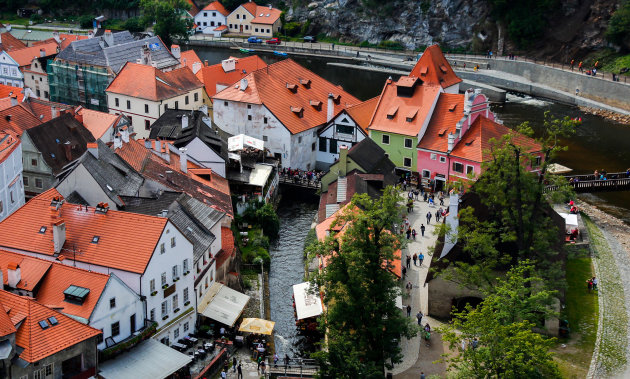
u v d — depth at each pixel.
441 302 90.44
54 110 123.88
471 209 87.56
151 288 77.38
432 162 129.38
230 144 128.25
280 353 85.94
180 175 106.12
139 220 78.94
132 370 71.38
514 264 88.81
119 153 102.12
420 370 81.56
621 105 184.25
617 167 148.00
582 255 103.12
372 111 141.88
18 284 73.44
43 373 65.69
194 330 85.38
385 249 77.38
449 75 159.50
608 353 84.19
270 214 115.50
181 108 151.38
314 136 140.88
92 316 70.94
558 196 93.69
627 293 97.62
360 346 75.31
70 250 78.56
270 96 138.88
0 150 96.44
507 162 89.88
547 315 80.31
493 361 66.81
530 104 192.50
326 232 104.00
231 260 97.12
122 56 162.12
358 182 114.00
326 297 77.88
